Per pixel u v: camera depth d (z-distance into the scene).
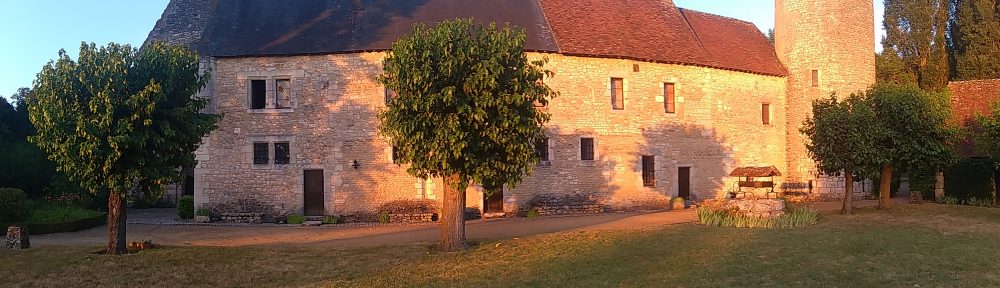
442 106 11.20
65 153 10.77
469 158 11.12
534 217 19.70
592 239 13.10
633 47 21.94
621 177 21.61
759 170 22.25
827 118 18.00
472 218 19.72
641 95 22.06
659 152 22.38
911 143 18.27
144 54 11.72
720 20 27.97
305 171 19.59
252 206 19.44
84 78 10.84
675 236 13.41
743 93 24.72
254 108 19.67
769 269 9.93
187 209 20.11
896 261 10.54
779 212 16.34
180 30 22.38
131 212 22.94
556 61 20.66
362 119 19.47
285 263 11.03
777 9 27.03
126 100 10.99
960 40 35.22
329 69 19.56
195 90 12.23
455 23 11.75
